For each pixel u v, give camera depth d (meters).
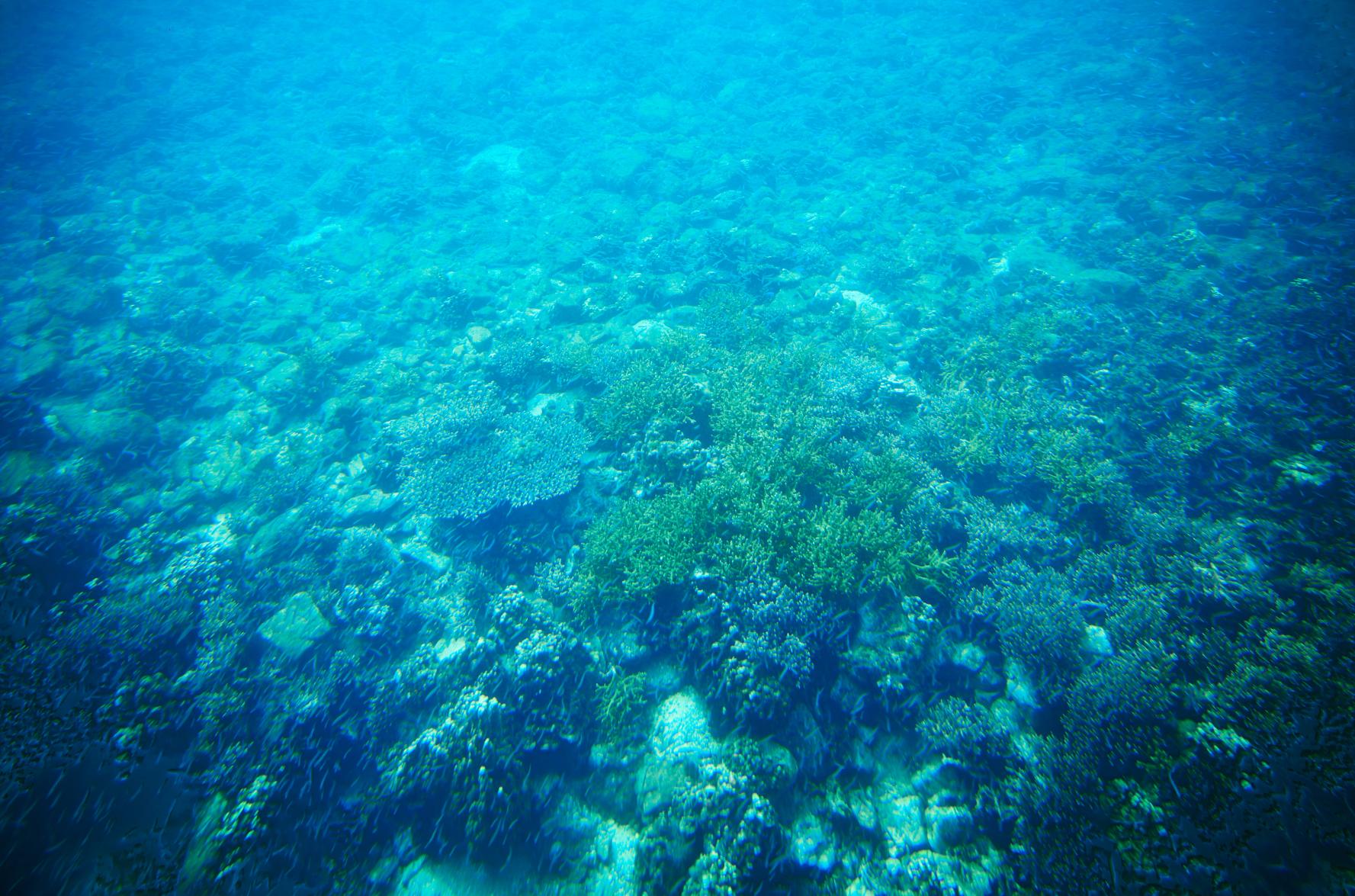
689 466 1.80
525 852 1.43
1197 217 2.88
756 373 2.16
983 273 2.84
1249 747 1.40
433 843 1.42
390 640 1.74
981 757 1.49
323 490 2.11
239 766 1.50
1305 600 1.61
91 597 1.81
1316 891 1.26
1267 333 2.23
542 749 1.51
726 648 1.53
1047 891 1.34
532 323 2.69
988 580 1.71
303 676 1.66
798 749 1.48
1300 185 2.87
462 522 1.88
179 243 3.48
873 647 1.57
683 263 2.98
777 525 1.62
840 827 1.43
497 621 1.68
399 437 2.15
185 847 1.40
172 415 2.40
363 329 2.80
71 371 2.46
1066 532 1.83
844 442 1.93
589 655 1.64
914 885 1.38
